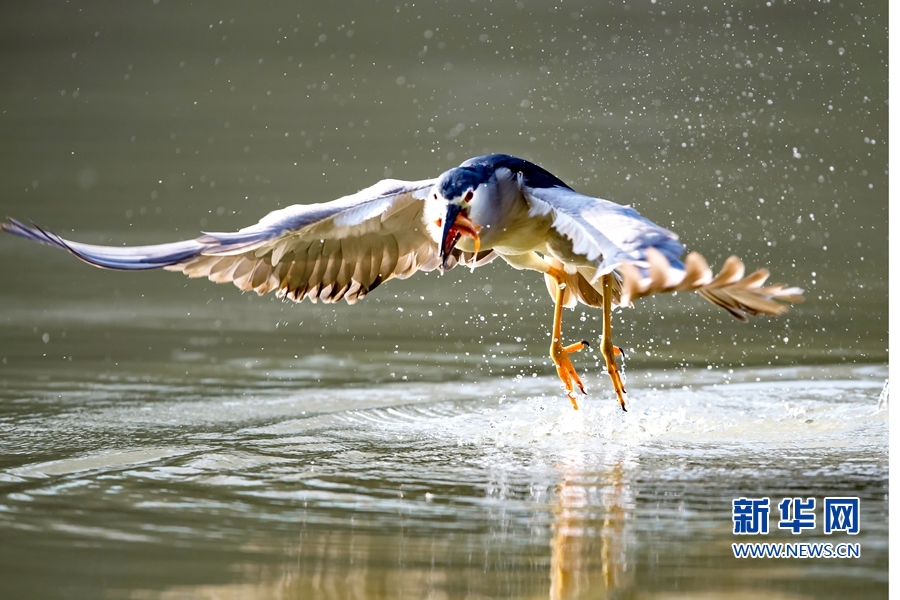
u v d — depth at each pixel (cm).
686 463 901
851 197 2091
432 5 3681
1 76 3309
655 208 2006
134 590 645
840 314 1473
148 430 994
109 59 3453
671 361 1277
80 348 1300
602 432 998
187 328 1404
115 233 1820
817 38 3162
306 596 639
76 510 775
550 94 2903
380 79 3122
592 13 3438
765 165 2303
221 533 734
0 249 1795
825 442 961
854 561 698
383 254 985
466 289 1620
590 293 1062
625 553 705
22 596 636
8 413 1046
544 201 894
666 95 2844
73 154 2480
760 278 731
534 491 826
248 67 3328
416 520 762
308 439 970
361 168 2275
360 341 1354
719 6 3350
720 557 702
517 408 1088
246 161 2380
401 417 1050
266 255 928
